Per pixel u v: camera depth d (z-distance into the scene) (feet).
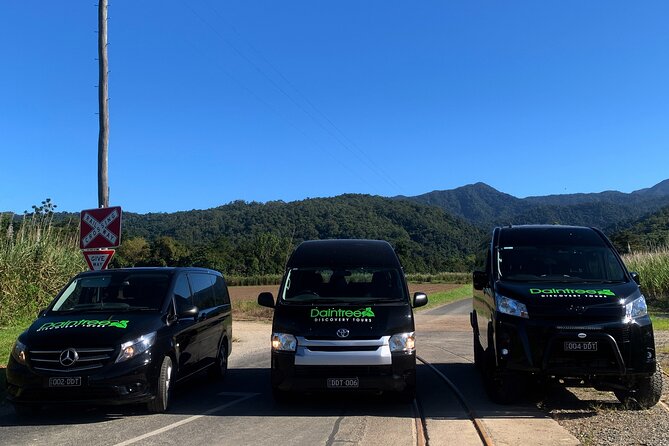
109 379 22.13
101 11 44.73
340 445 18.92
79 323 24.03
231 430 21.08
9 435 20.63
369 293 25.99
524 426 20.71
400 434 20.20
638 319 22.18
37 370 22.18
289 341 23.49
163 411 24.11
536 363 21.94
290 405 25.30
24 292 50.83
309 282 26.55
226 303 36.47
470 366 36.52
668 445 18.02
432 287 197.26
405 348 23.56
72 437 20.25
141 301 26.89
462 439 19.39
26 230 55.06
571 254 26.55
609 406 23.77
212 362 31.73
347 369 23.08
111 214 37.11
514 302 23.07
